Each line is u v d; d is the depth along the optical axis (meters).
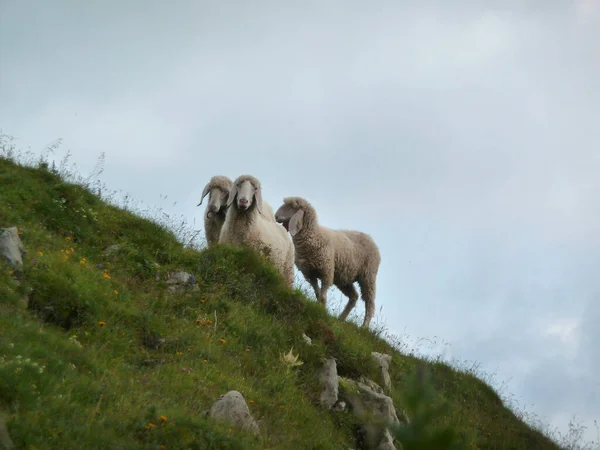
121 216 13.80
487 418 16.75
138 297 11.24
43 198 12.62
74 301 9.64
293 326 12.40
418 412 2.18
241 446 7.74
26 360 7.26
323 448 9.80
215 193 15.34
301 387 11.16
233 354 10.91
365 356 12.75
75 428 6.67
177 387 9.00
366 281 18.34
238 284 12.53
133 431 7.19
